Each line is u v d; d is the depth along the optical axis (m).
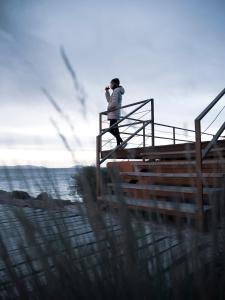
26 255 0.85
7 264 0.85
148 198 0.90
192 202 1.83
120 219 0.79
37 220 0.85
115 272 0.78
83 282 0.80
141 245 0.80
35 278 0.84
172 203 0.84
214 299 0.79
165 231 0.82
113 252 0.79
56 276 0.82
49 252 0.84
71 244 0.84
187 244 0.80
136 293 0.75
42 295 0.82
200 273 0.78
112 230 0.80
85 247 0.84
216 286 0.79
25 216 0.82
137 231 0.81
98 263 0.80
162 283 0.79
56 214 0.86
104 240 0.80
